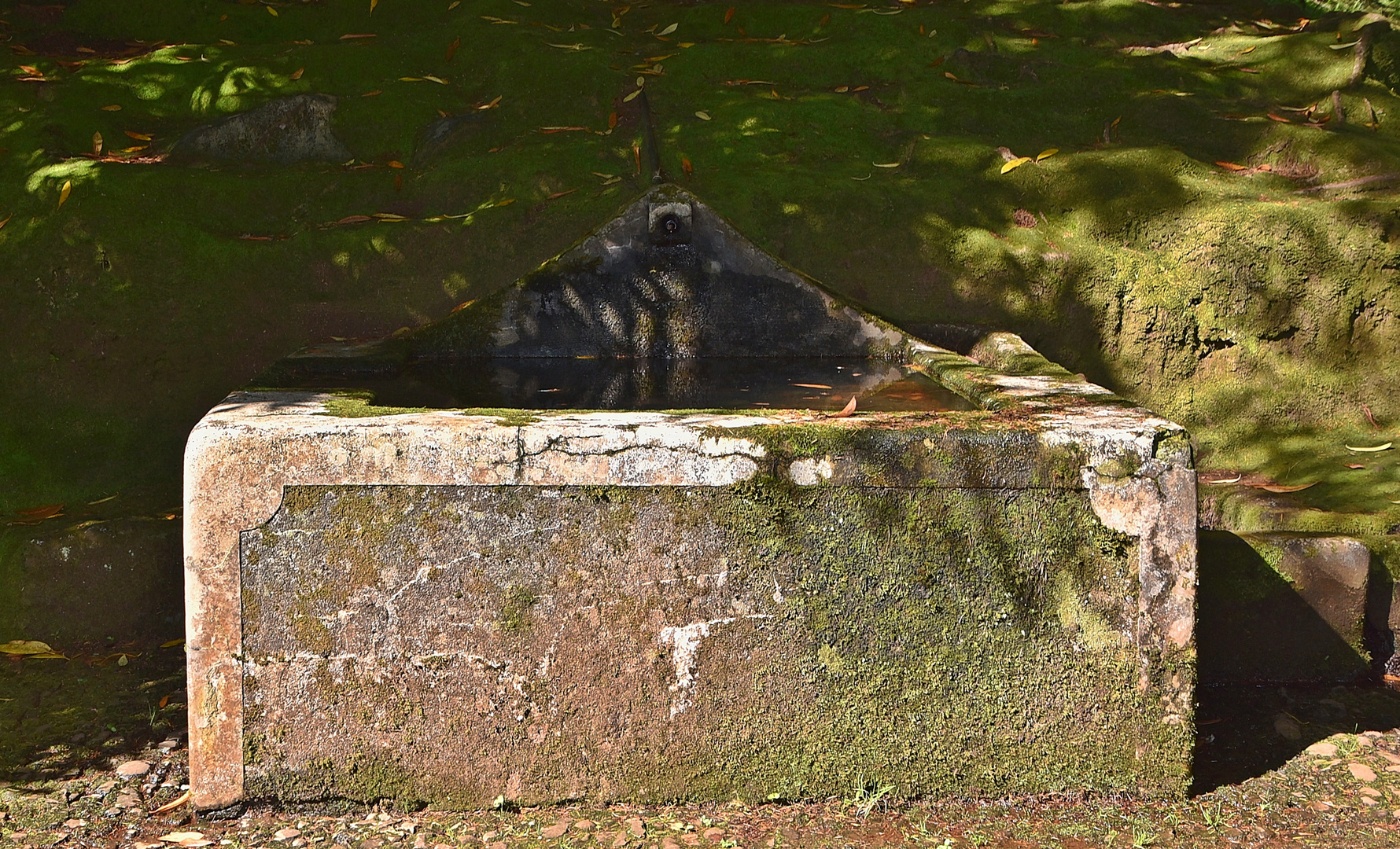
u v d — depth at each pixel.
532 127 5.54
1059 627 3.26
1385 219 4.95
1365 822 3.28
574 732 3.23
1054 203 5.18
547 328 4.60
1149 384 5.01
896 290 4.99
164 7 6.02
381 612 3.14
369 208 5.14
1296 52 5.86
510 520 3.13
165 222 4.81
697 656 3.22
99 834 3.17
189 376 4.70
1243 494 4.54
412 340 4.54
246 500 3.07
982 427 3.22
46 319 4.64
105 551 4.26
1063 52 6.01
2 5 5.87
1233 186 5.15
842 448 3.16
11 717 3.78
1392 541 4.12
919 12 6.33
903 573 3.21
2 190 4.86
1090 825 3.23
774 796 3.30
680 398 3.87
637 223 4.54
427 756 3.22
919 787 3.31
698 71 5.82
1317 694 4.05
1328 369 5.02
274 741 3.18
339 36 6.09
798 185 5.10
